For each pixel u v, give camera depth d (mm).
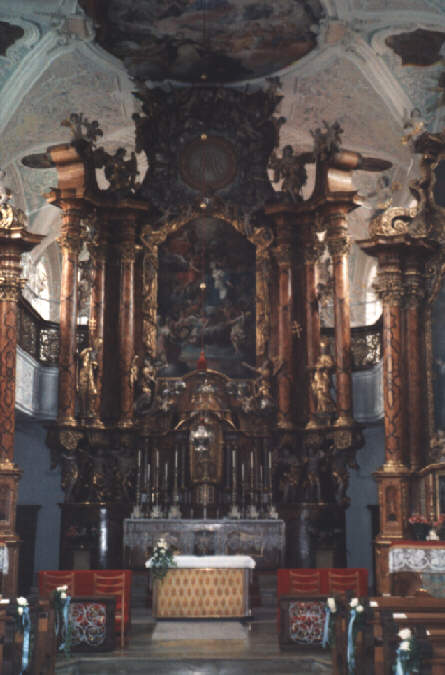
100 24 17953
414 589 14203
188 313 20188
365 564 21281
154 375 19594
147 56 19344
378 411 19859
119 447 19031
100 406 19234
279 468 19328
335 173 19766
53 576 13648
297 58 19391
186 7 17516
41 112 20578
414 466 17484
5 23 17312
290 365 19609
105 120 22125
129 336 19578
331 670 11398
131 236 19953
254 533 18000
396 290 17953
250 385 19828
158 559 14703
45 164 22797
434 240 17953
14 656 8414
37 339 20312
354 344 20859
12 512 16438
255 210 20453
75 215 19328
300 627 12555
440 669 7223
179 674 11562
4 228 17438
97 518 18297
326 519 18547
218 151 20672
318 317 19859
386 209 18266
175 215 20406
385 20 17500
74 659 11797
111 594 13469
